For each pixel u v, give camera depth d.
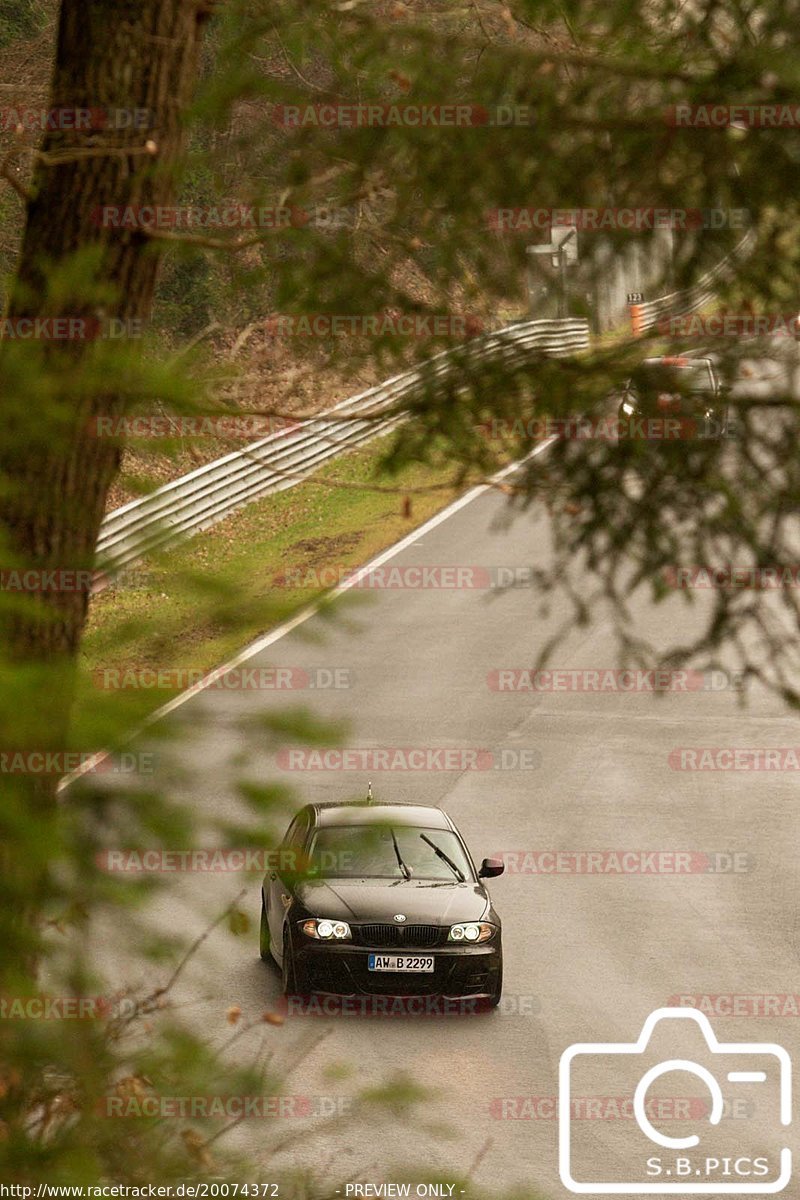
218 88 14.34
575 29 14.88
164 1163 8.28
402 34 14.40
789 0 13.45
